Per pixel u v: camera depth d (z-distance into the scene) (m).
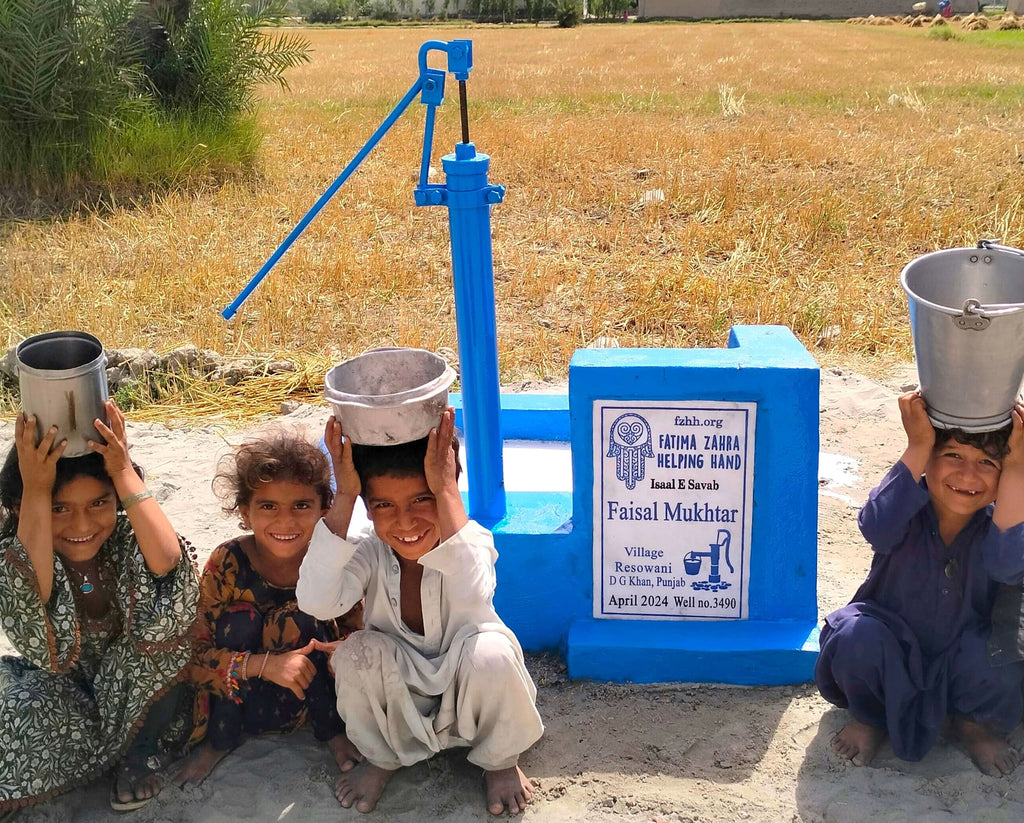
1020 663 3.32
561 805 3.29
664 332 7.82
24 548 3.04
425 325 8.05
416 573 3.30
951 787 3.28
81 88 11.88
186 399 6.67
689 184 11.95
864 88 22.00
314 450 3.42
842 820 3.18
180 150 12.55
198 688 3.45
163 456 5.84
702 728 3.61
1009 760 3.35
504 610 4.02
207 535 4.95
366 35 60.22
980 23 53.91
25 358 2.99
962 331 2.93
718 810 3.24
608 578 3.93
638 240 10.18
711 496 3.80
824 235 10.23
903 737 3.36
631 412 3.74
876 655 3.31
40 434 2.95
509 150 14.18
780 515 3.79
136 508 3.13
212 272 9.09
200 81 13.16
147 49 13.05
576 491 3.85
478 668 3.14
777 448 3.72
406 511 3.08
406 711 3.21
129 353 6.94
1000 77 24.66
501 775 3.32
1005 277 3.23
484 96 21.16
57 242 10.34
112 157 12.06
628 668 3.85
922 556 3.36
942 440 3.20
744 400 3.69
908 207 10.94
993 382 3.00
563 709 3.74
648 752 3.51
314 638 3.50
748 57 33.28
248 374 6.91
